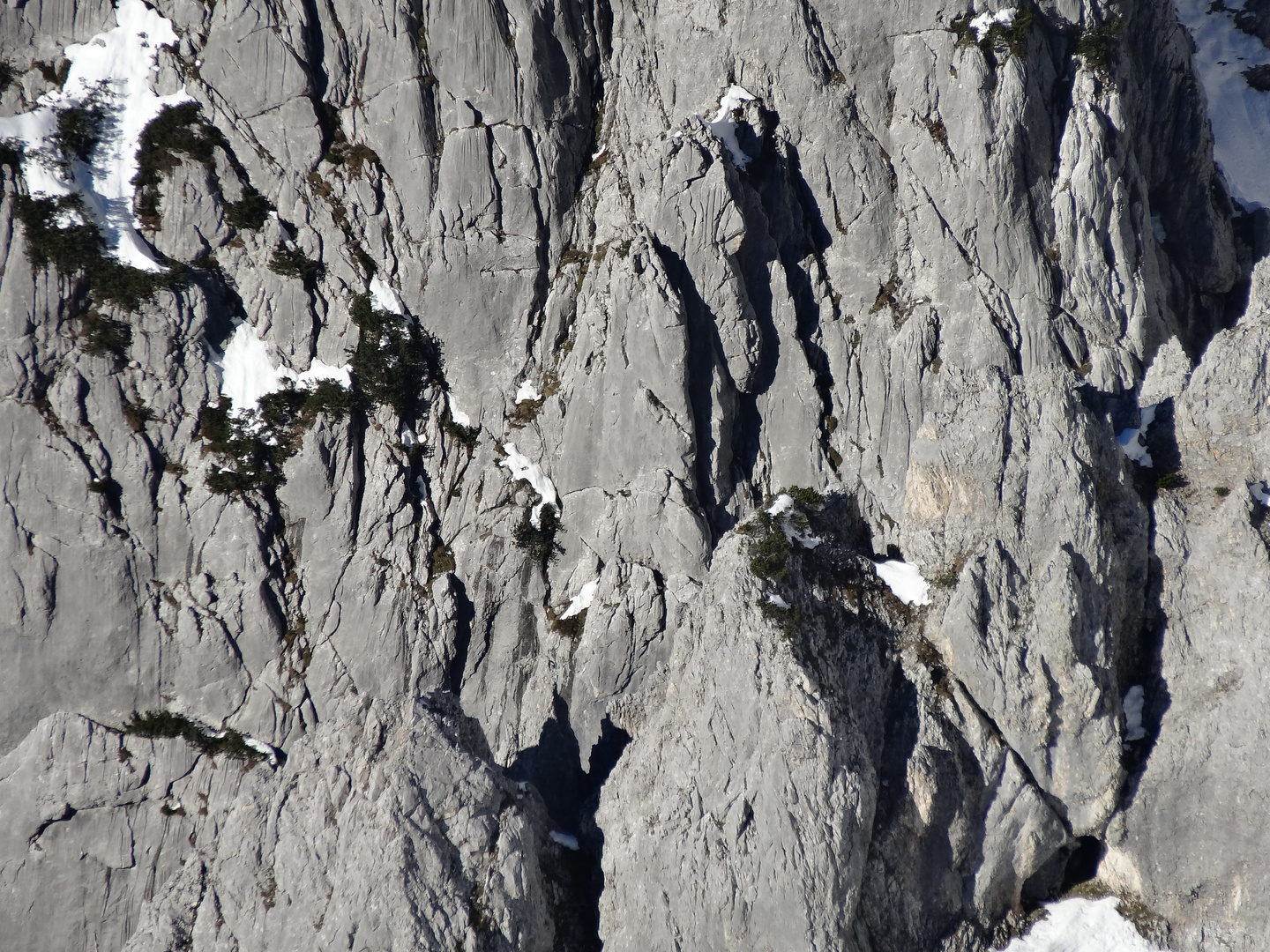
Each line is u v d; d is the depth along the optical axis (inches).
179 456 1731.1
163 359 1728.6
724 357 1692.9
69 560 1684.3
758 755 1306.6
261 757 1673.2
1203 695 1386.6
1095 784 1369.3
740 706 1344.7
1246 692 1352.1
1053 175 1734.7
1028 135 1704.0
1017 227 1696.6
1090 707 1360.7
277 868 1293.1
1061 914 1389.0
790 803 1267.2
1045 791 1387.8
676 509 1637.6
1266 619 1359.5
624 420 1674.5
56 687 1684.3
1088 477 1443.2
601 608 1627.7
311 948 1226.6
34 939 1630.2
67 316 1704.0
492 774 1346.0
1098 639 1396.4
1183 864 1347.2
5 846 1647.4
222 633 1696.6
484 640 1712.6
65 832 1652.3
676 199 1672.0
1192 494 1487.5
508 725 1675.7
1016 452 1467.8
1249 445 1470.2
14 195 1686.8
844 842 1254.3
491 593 1713.8
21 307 1679.4
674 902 1275.8
